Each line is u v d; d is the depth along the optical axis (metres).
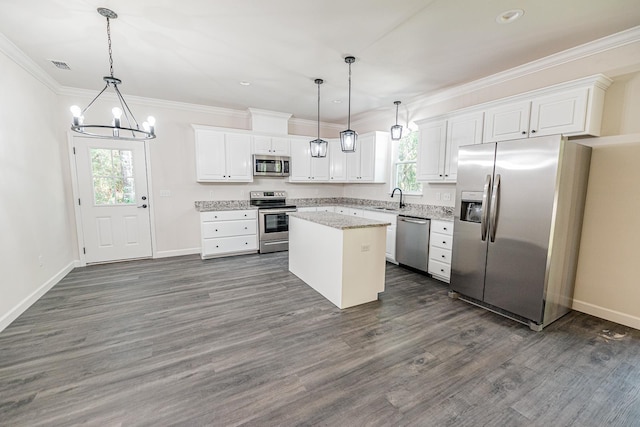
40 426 1.50
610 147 2.64
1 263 2.51
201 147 4.72
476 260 2.96
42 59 3.03
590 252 2.82
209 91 4.10
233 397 1.73
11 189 2.71
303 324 2.61
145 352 2.17
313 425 1.53
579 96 2.55
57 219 3.71
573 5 2.07
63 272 3.80
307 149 5.68
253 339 2.36
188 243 5.03
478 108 3.35
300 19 2.28
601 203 2.73
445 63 3.12
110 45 2.55
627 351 2.21
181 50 2.83
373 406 1.66
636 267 2.56
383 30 2.45
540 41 2.62
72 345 2.25
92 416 1.57
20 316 2.71
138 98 4.39
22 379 1.85
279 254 5.11
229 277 3.84
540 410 1.64
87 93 4.08
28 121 3.09
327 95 4.27
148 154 4.58
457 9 2.14
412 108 4.70
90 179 4.22
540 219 2.46
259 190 5.62
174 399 1.70
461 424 1.54
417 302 3.10
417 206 4.71
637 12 2.15
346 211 5.54
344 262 2.88
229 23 2.34
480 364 2.05
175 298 3.15
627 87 2.52
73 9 2.14
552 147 2.36
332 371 1.97
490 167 2.80
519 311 2.64
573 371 1.98
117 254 4.50
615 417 1.60
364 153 5.39
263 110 5.11
